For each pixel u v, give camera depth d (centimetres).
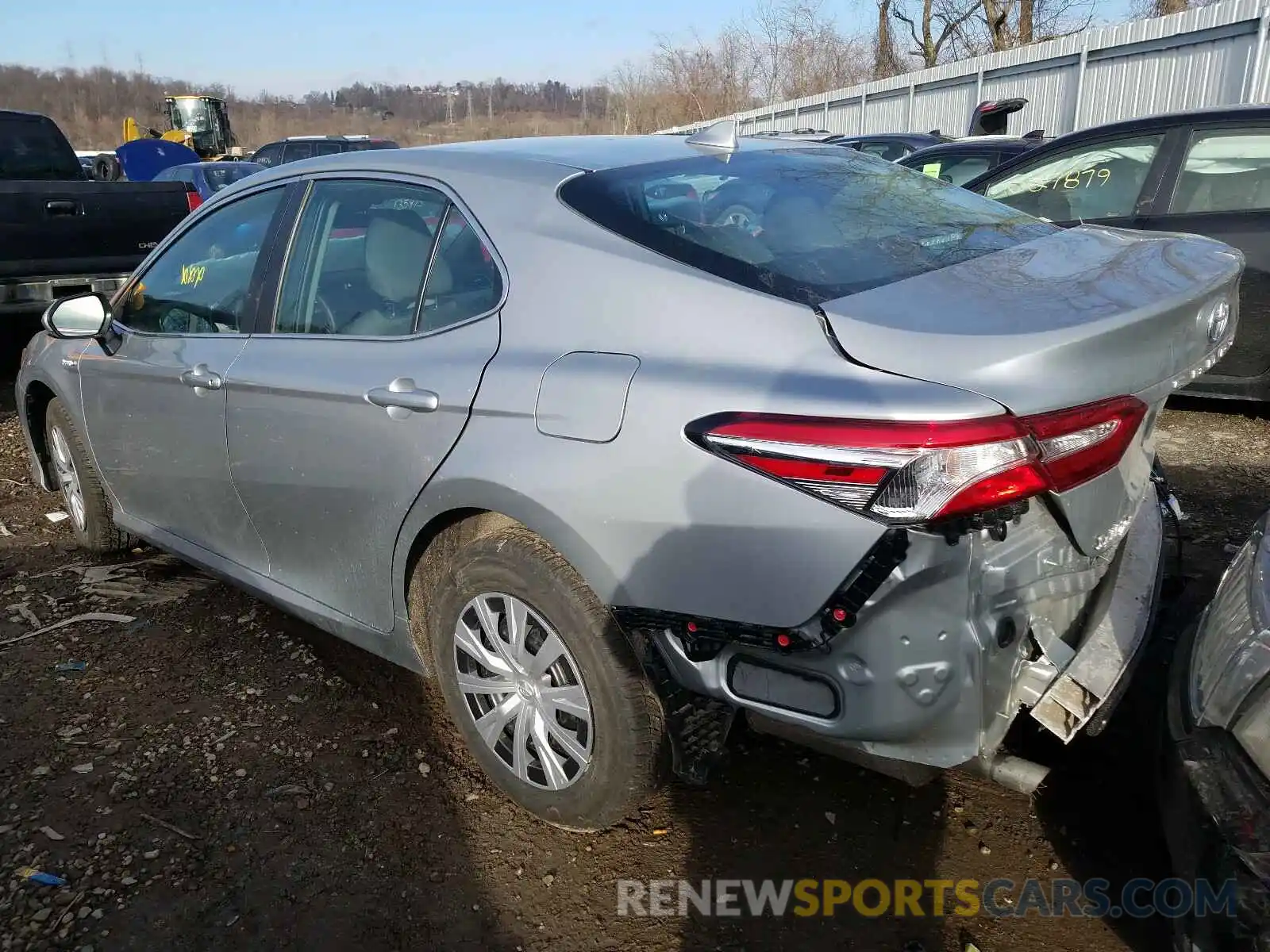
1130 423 196
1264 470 488
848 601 189
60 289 699
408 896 238
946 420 181
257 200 331
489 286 254
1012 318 195
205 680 334
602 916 231
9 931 229
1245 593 210
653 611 214
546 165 266
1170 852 197
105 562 432
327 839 257
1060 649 218
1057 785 266
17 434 618
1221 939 175
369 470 270
